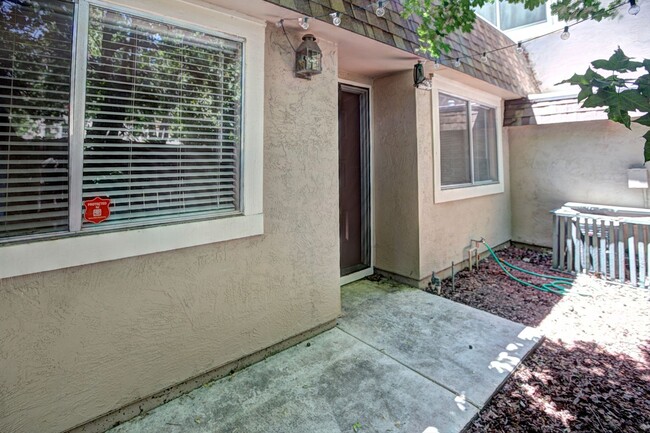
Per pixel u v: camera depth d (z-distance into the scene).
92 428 2.12
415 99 4.42
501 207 6.52
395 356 2.95
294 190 3.12
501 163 6.43
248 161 2.75
